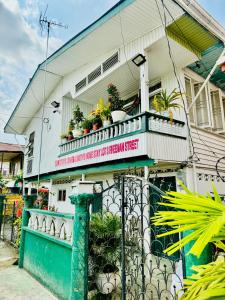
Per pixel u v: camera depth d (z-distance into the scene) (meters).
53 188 13.42
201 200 1.19
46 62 10.09
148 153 6.02
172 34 6.45
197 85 8.47
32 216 5.32
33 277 4.77
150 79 8.84
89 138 8.67
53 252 4.16
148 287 4.23
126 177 3.58
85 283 3.31
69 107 11.74
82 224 3.48
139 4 5.91
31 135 16.09
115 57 8.26
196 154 7.66
